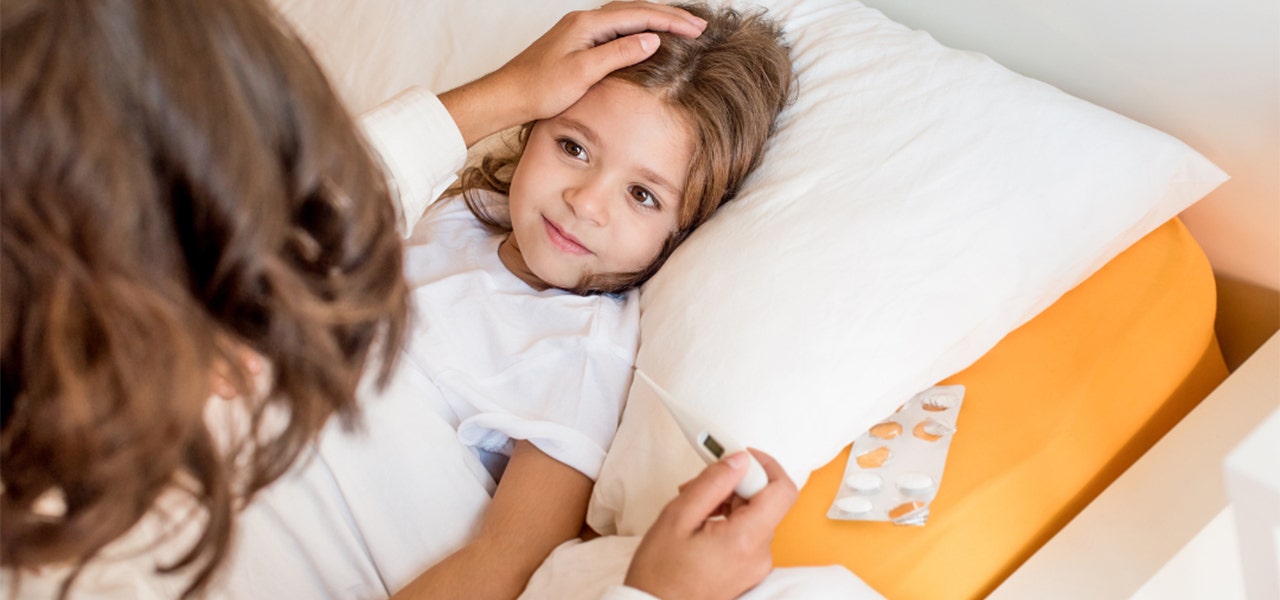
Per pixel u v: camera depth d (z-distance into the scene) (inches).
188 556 20.0
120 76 15.6
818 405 33.1
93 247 15.5
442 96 39.3
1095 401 36.3
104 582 29.5
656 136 38.9
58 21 15.5
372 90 51.1
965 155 37.7
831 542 32.4
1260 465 31.1
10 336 16.2
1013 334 38.7
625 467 34.6
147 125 15.8
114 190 15.4
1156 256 40.8
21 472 17.6
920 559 32.0
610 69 39.0
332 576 34.9
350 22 54.4
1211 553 33.1
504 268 41.8
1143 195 37.8
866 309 34.5
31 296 15.9
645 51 39.1
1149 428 37.9
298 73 17.3
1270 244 41.3
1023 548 34.2
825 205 37.5
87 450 16.7
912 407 36.6
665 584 26.2
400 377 36.4
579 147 39.9
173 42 15.9
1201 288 39.9
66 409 16.1
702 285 36.7
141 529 30.5
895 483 33.6
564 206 39.6
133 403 16.2
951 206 36.5
